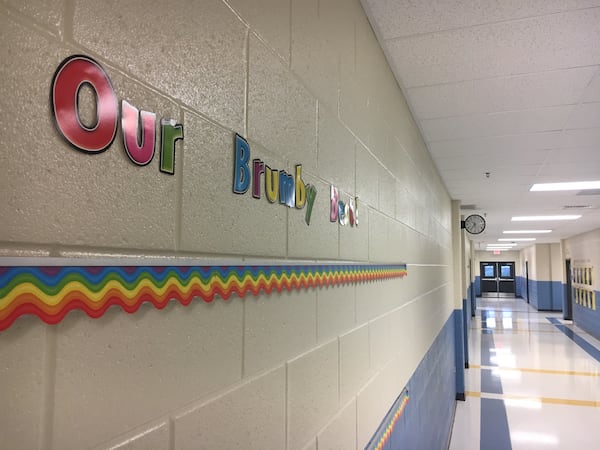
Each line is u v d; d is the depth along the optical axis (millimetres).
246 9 897
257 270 909
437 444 3883
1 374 433
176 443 672
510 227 11328
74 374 508
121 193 575
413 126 3064
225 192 806
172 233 668
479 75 2404
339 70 1466
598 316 11188
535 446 4598
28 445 457
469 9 1791
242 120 869
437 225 4602
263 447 928
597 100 2742
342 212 1456
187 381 700
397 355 2268
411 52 2146
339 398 1385
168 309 657
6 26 444
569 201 6859
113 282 557
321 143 1287
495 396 6387
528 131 3359
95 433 534
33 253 463
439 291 4625
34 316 462
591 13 1813
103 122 548
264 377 938
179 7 696
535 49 2115
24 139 456
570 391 6562
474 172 4816
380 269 1952
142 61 616
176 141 679
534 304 20141
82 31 525
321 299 1261
